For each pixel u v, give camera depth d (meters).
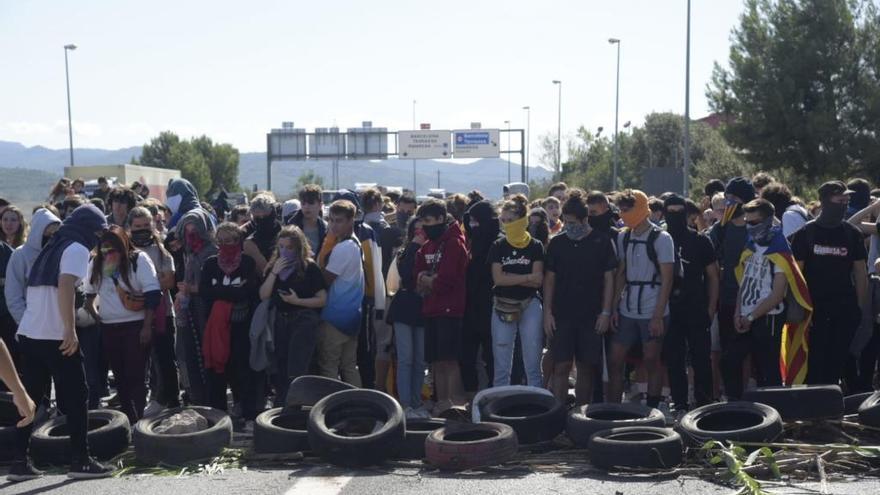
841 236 9.23
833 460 7.04
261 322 9.38
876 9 42.47
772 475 6.82
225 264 9.44
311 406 8.41
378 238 11.54
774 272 9.02
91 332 9.77
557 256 9.41
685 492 6.51
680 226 9.41
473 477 7.16
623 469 7.14
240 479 7.16
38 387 7.65
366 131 63.94
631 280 9.32
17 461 7.45
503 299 9.53
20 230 10.53
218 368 9.42
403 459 7.75
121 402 9.28
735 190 9.73
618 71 56.22
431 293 9.59
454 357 9.60
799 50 41.72
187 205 11.88
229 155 114.44
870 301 9.70
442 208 9.65
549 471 7.30
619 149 69.56
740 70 42.88
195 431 7.88
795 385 8.55
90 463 7.41
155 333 9.56
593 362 9.36
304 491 6.75
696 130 65.56
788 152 42.44
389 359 10.59
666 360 9.49
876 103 40.06
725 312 9.78
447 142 65.62
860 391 9.95
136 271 9.16
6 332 9.80
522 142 66.12
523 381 10.70
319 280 9.51
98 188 17.94
